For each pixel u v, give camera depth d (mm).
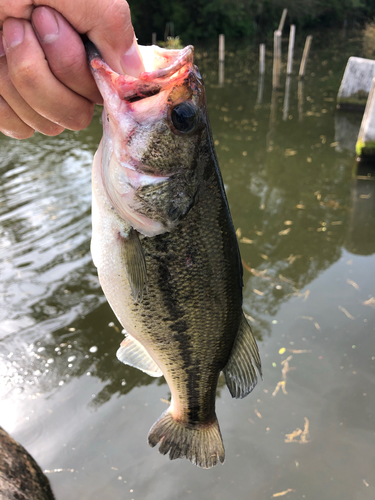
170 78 211
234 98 2229
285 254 891
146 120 210
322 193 1167
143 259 230
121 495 466
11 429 536
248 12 5137
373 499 453
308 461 493
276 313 713
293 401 563
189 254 237
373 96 1259
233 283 258
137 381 608
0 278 807
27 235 949
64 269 837
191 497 465
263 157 1430
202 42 4742
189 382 278
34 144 1538
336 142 1551
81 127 204
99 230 239
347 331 666
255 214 1064
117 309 250
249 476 482
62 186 1189
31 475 462
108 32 183
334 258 869
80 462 500
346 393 569
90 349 659
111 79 193
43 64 176
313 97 2211
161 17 4473
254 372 276
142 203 220
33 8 171
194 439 299
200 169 227
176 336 254
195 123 218
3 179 1235
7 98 195
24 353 649
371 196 1137
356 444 507
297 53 3789
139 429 539
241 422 542
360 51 3811
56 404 572
